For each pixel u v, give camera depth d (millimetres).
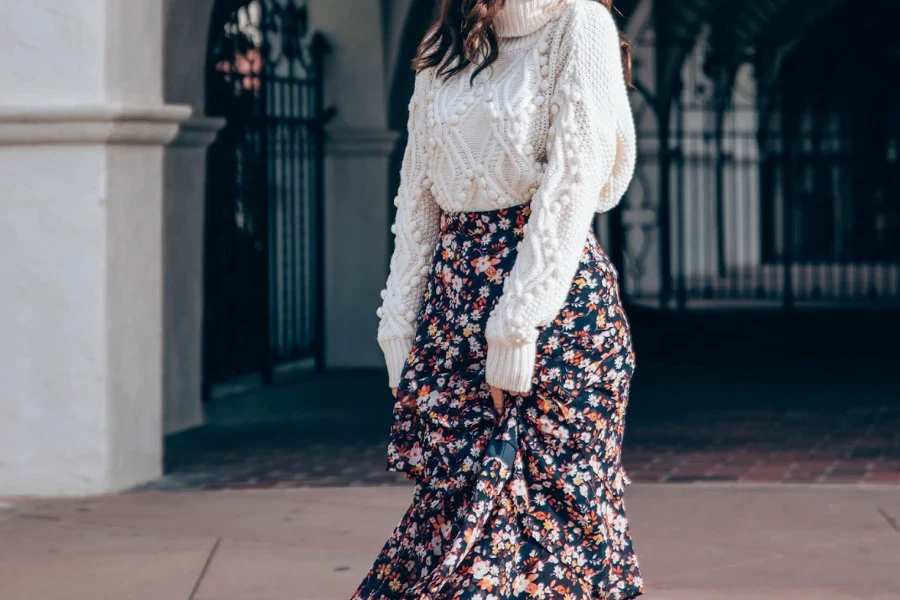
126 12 5375
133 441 5684
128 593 4082
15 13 5301
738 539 4688
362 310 9719
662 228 14438
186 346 7488
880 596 3977
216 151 8195
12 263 5410
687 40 14945
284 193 9266
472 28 2727
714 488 5586
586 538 2773
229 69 8234
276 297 9250
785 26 16500
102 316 5398
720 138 16406
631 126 2730
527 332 2645
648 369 9836
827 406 8023
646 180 15562
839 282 18469
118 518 5082
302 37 9336
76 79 5293
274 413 7930
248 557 4492
